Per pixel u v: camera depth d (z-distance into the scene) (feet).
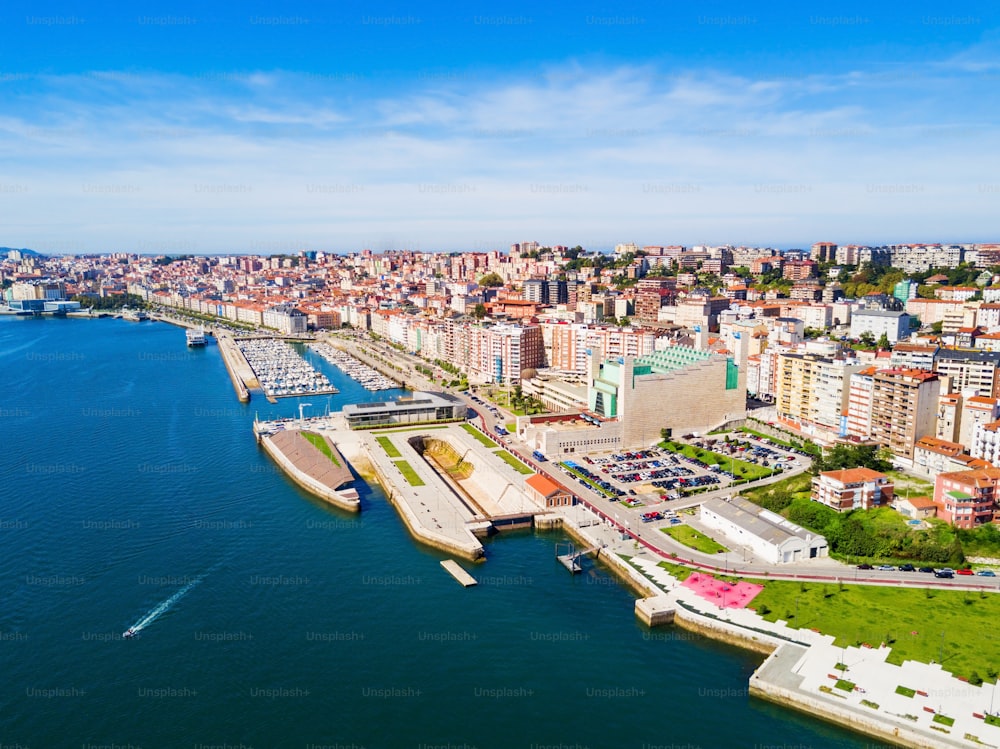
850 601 558.56
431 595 604.49
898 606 547.08
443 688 480.64
